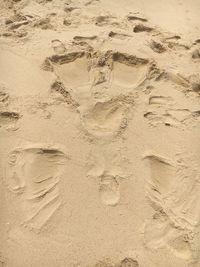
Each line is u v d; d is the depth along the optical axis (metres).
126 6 1.18
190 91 0.92
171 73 0.95
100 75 0.92
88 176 0.73
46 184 0.71
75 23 1.08
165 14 1.17
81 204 0.70
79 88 0.88
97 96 0.87
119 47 0.99
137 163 0.77
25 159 0.75
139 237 0.67
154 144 0.80
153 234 0.67
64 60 0.95
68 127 0.81
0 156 0.75
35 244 0.65
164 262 0.64
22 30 1.04
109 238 0.66
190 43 1.06
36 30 1.04
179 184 0.74
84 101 0.86
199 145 0.82
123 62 0.96
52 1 1.16
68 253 0.64
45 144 0.77
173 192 0.73
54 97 0.86
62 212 0.68
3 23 1.06
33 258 0.63
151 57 0.98
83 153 0.77
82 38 1.02
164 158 0.78
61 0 1.17
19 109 0.83
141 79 0.93
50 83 0.89
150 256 0.65
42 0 1.16
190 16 1.18
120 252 0.65
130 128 0.82
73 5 1.15
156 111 0.86
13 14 1.09
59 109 0.84
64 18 1.09
